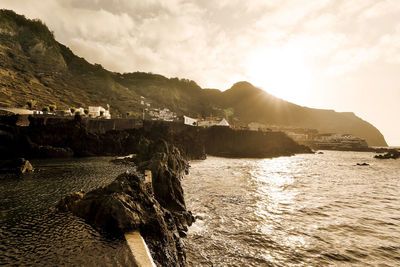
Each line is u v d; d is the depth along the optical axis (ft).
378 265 46.70
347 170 209.26
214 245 52.80
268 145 401.90
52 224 39.60
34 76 484.33
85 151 212.23
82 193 52.21
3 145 180.86
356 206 89.61
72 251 30.04
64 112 272.31
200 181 127.44
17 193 65.41
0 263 26.53
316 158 354.95
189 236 56.75
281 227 65.05
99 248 31.09
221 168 190.19
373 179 159.84
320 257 49.08
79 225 39.14
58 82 533.55
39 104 337.11
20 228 37.78
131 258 28.71
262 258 47.88
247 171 179.11
